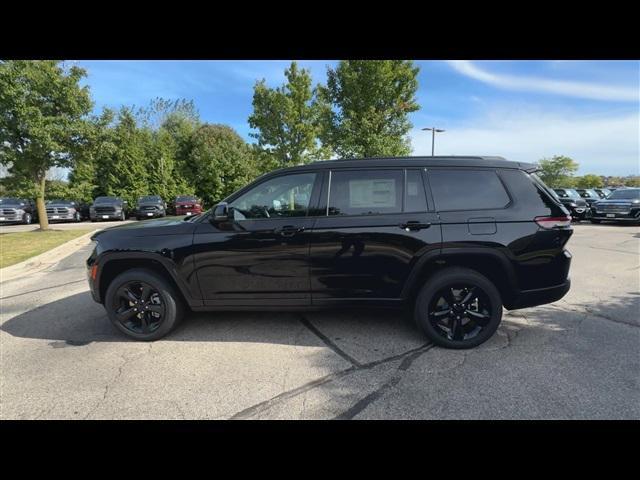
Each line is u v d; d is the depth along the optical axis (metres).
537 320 4.26
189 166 32.81
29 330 4.20
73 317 4.62
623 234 12.13
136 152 27.27
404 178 3.60
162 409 2.69
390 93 15.15
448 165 3.61
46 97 12.62
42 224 14.83
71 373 3.20
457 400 2.73
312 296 3.70
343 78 15.08
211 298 3.78
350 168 3.65
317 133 16.88
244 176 31.22
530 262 3.47
